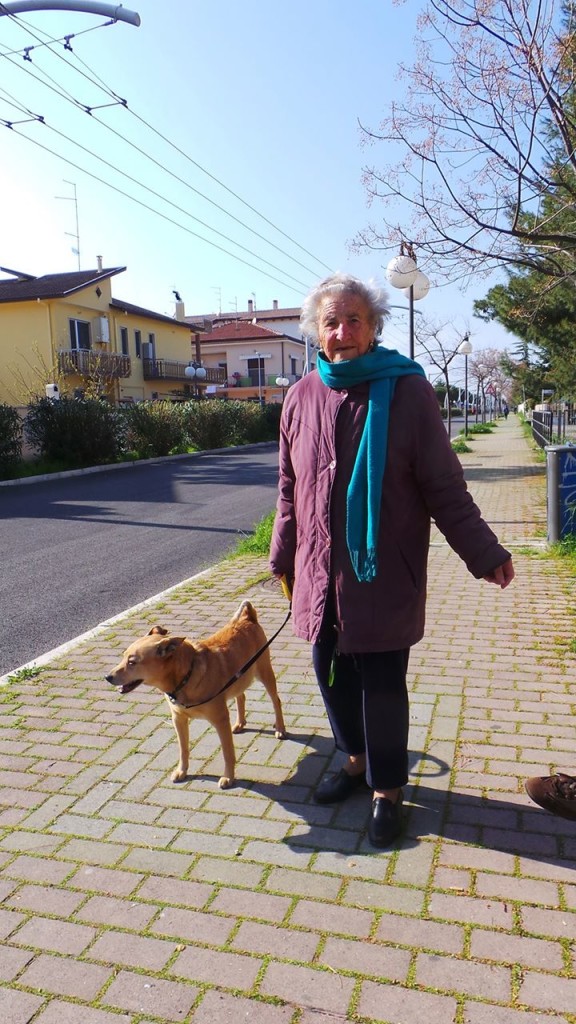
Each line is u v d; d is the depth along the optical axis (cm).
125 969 230
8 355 3275
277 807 322
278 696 411
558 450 853
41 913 257
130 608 676
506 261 901
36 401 2225
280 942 239
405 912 250
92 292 3459
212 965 230
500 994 215
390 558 281
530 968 224
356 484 276
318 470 288
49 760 371
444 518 285
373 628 280
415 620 288
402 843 291
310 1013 211
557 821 303
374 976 223
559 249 862
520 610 619
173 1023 209
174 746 384
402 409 277
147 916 254
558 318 1633
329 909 254
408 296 1005
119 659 521
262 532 956
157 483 1777
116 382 3616
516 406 9119
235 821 311
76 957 236
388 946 235
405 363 287
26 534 1086
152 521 1198
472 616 604
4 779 353
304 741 387
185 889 267
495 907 252
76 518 1235
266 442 3647
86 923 251
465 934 239
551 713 406
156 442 2522
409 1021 206
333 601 290
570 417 2845
